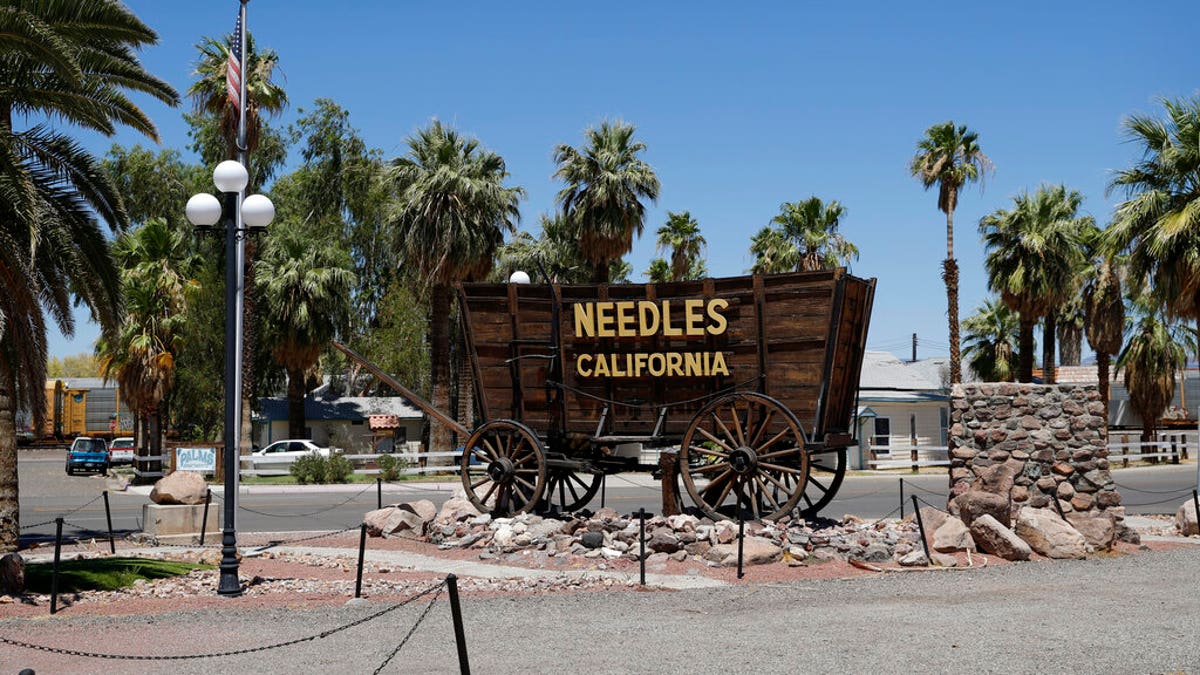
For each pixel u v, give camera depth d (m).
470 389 47.97
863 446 40.94
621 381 17.73
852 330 17.38
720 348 17.14
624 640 9.84
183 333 42.62
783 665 8.77
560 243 49.38
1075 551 14.99
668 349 17.44
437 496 29.31
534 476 18.23
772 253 47.84
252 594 12.77
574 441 18.73
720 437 17.00
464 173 36.75
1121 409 58.09
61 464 55.28
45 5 16.03
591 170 39.53
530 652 9.39
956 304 44.16
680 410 17.48
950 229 44.12
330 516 23.47
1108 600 11.62
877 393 44.50
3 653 9.55
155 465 40.41
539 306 18.27
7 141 14.72
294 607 11.79
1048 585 12.67
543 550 15.29
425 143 37.62
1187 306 24.94
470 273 37.31
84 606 12.05
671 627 10.42
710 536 14.91
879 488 30.61
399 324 50.59
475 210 36.53
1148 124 25.23
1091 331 44.66
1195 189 24.80
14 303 15.91
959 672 8.48
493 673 8.66
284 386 57.28
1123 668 8.55
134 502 28.25
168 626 10.70
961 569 14.02
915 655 9.07
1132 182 25.94
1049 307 41.91
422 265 36.62
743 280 17.06
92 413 65.69
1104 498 16.69
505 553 15.38
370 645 9.78
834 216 47.66
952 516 15.61
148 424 46.81
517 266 47.81
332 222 56.47
